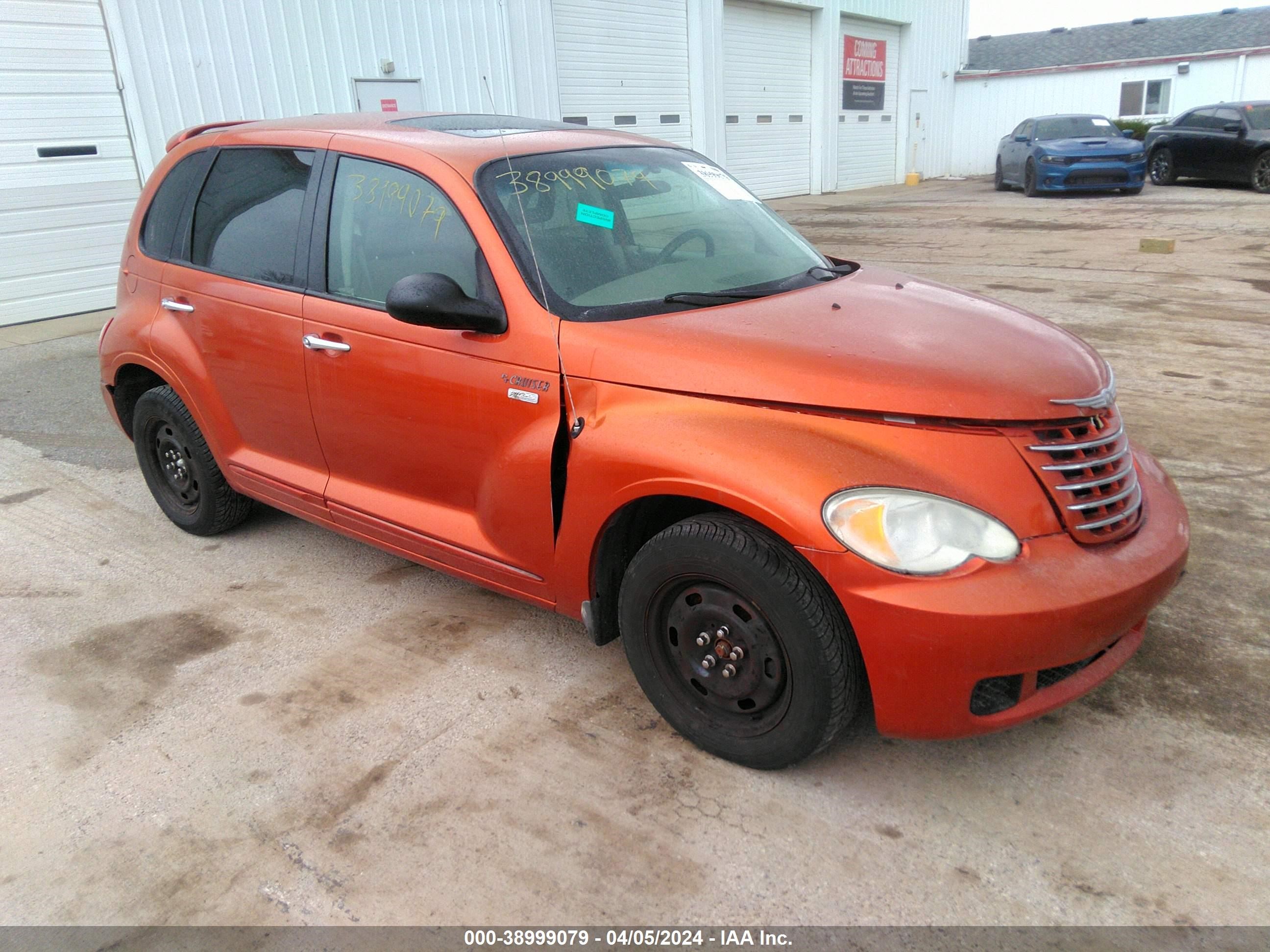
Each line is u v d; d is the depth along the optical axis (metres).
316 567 4.05
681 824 2.46
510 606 3.66
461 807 2.55
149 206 4.18
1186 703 2.88
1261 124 17.83
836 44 20.86
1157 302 8.48
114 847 2.45
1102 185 17.75
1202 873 2.24
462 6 12.40
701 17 16.61
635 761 2.71
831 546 2.23
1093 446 2.47
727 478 2.36
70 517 4.65
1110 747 2.70
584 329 2.73
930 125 26.33
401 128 3.45
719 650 2.55
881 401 2.36
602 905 2.21
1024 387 2.44
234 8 10.23
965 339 2.68
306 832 2.48
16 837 2.49
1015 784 2.57
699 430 2.47
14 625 3.60
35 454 5.56
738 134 19.02
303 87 10.93
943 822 2.44
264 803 2.59
